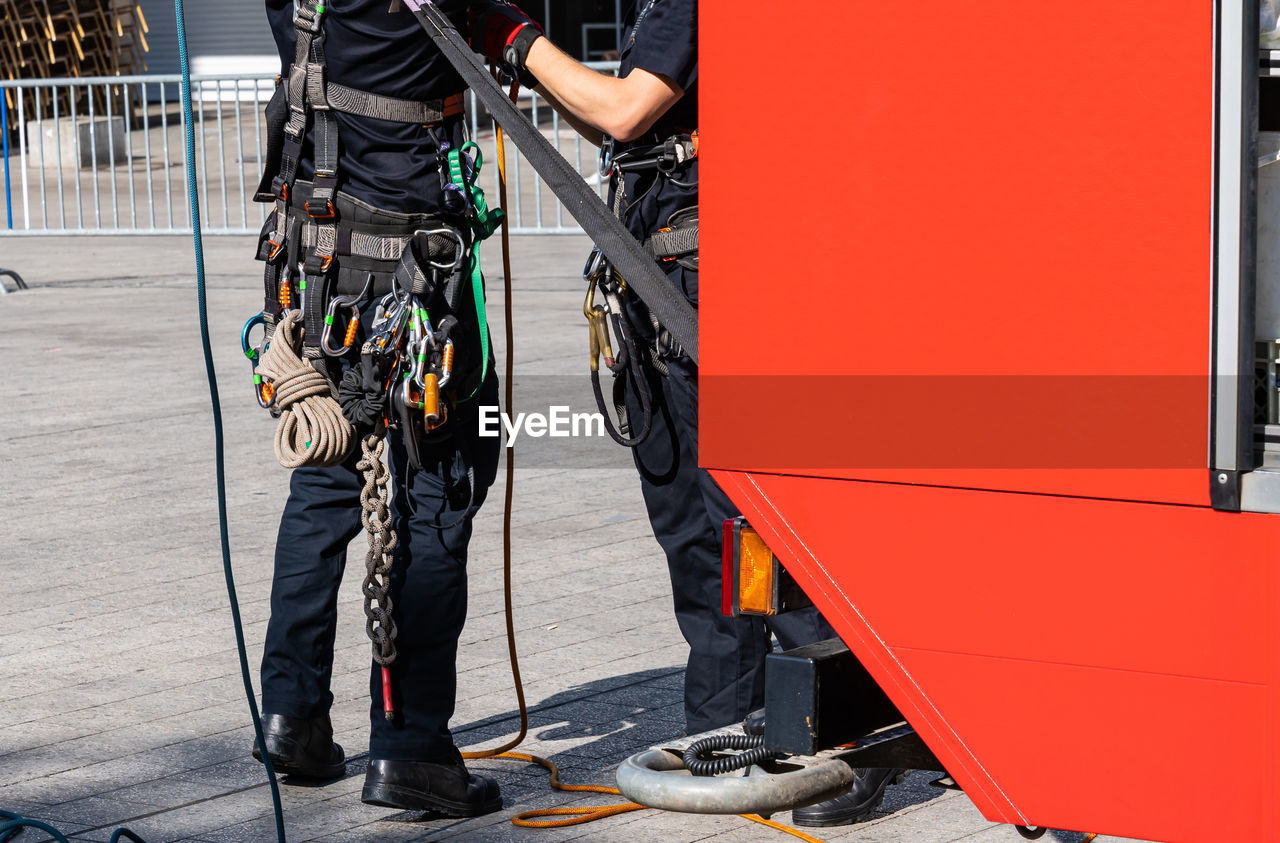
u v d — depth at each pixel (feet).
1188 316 7.86
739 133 8.89
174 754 15.76
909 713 8.82
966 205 8.33
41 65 99.40
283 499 25.44
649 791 9.18
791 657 9.24
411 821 14.33
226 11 114.32
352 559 22.27
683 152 13.05
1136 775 8.23
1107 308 8.05
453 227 13.61
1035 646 8.42
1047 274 8.18
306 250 13.65
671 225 13.33
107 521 24.20
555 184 10.53
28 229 59.06
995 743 8.60
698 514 14.56
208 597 20.63
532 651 18.69
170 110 107.04
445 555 13.96
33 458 28.27
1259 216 7.77
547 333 39.37
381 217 13.42
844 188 8.65
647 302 9.98
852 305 8.72
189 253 57.41
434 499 13.99
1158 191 7.85
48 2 100.63
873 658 8.87
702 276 9.10
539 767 15.56
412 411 13.16
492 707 17.03
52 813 14.35
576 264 52.16
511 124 11.04
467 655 18.57
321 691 14.96
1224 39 7.59
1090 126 7.97
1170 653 8.09
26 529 23.80
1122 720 8.25
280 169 14.20
